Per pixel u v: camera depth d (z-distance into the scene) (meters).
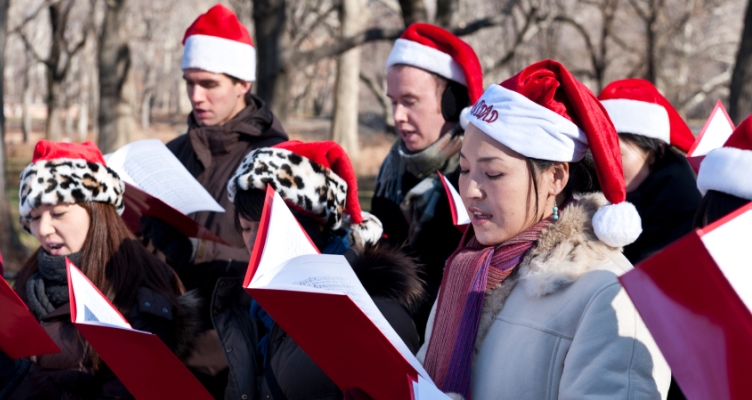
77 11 31.77
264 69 9.47
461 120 3.01
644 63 23.14
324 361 1.75
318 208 2.39
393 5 23.03
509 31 28.75
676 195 3.09
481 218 1.76
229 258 3.01
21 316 2.07
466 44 3.12
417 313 2.35
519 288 1.73
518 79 1.74
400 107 3.16
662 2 21.23
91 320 1.96
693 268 1.16
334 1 24.70
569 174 1.76
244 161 2.43
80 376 2.40
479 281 1.76
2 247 9.05
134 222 3.00
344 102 26.39
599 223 1.64
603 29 22.89
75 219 2.52
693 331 1.21
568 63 26.36
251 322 2.46
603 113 1.72
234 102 3.69
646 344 1.56
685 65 25.06
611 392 1.50
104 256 2.51
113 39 12.94
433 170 3.13
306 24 29.91
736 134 1.98
